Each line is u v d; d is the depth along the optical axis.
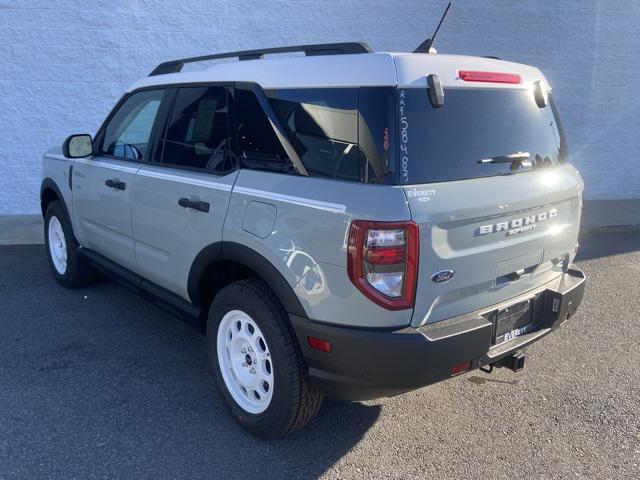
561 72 9.73
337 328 2.70
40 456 3.05
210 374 3.98
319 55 3.00
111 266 4.57
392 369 2.64
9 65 8.05
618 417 3.57
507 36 9.42
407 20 9.02
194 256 3.48
